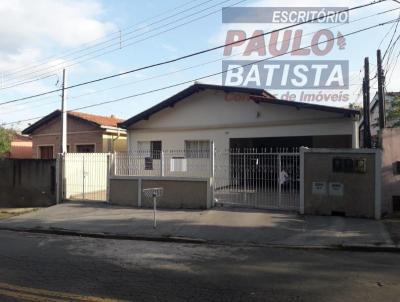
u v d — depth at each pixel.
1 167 20.73
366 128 21.03
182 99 22.23
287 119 19.59
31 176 19.98
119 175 17.47
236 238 11.20
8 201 20.47
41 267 8.14
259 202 14.62
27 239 11.92
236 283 6.95
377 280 7.09
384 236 10.61
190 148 22.23
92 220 14.46
